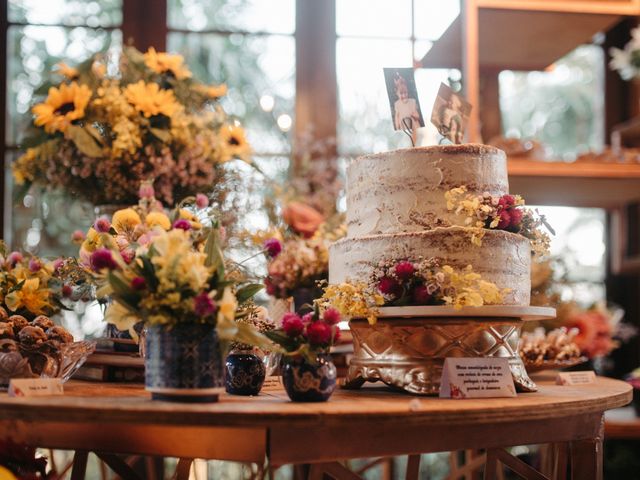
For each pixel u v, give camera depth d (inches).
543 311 68.8
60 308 76.7
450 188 70.1
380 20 132.5
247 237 96.0
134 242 66.8
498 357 67.5
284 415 49.9
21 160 94.3
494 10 114.6
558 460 76.0
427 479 131.7
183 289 54.2
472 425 57.9
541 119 133.6
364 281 69.8
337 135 131.0
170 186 93.0
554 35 118.1
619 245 130.4
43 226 123.3
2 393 62.3
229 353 67.1
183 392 54.6
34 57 127.4
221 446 52.0
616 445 117.0
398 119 74.6
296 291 93.0
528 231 73.0
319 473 54.6
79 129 88.9
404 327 68.3
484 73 122.3
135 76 96.6
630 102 136.9
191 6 130.9
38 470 61.6
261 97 130.4
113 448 53.5
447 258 67.4
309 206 117.0
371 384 79.8
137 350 80.0
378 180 71.9
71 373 69.3
